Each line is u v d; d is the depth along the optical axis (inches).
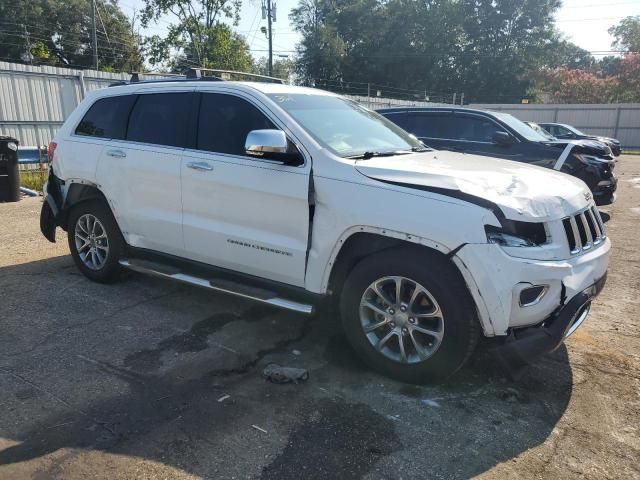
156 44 1583.4
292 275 147.3
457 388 134.0
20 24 1824.6
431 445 111.9
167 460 105.3
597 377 141.2
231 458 106.4
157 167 173.5
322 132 152.9
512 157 324.8
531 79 2210.9
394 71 2363.4
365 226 130.6
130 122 187.9
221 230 159.3
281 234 147.6
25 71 624.1
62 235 283.3
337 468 104.3
